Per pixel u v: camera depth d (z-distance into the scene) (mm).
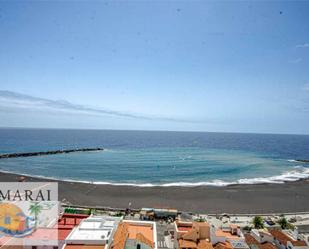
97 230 39219
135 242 37188
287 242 47875
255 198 91875
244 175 132625
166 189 102500
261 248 47281
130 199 88312
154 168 147375
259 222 60281
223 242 44906
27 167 143750
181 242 44562
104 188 102312
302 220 68688
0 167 141625
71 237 36750
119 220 44594
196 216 69188
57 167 145875
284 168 154125
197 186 108375
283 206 83688
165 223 62312
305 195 97125
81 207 73812
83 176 125688
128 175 129500
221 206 82438
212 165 158625
